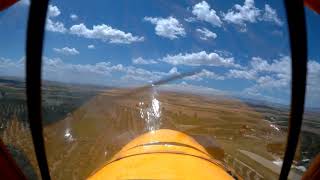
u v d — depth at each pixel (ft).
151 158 9.76
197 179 8.43
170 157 9.89
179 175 8.40
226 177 9.61
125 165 9.40
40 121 4.17
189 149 11.40
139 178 8.10
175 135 12.88
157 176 8.16
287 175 4.95
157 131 13.28
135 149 11.17
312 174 7.18
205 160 10.54
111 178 8.67
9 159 6.51
